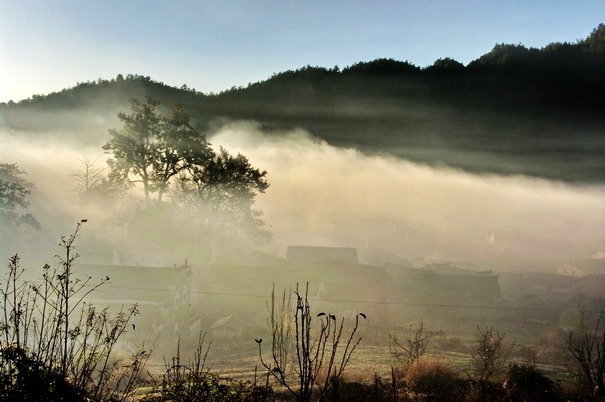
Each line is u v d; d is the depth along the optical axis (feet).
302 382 23.85
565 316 206.80
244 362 114.93
